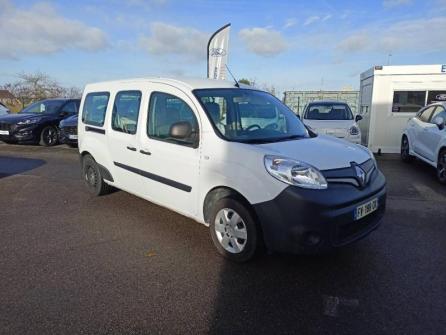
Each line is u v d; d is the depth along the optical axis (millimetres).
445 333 2625
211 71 11078
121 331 2664
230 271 3518
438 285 3254
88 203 5652
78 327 2701
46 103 13305
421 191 6406
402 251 3936
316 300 3039
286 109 4750
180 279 3379
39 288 3227
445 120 7383
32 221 4898
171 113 4203
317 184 3180
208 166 3723
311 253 3168
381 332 2646
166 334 2635
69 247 4078
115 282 3330
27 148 11844
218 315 2846
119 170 5086
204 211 3869
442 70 9930
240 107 4188
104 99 5406
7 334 2617
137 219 4953
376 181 3713
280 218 3203
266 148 3504
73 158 9922
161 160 4258
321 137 4336
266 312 2883
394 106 10367
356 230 3416
